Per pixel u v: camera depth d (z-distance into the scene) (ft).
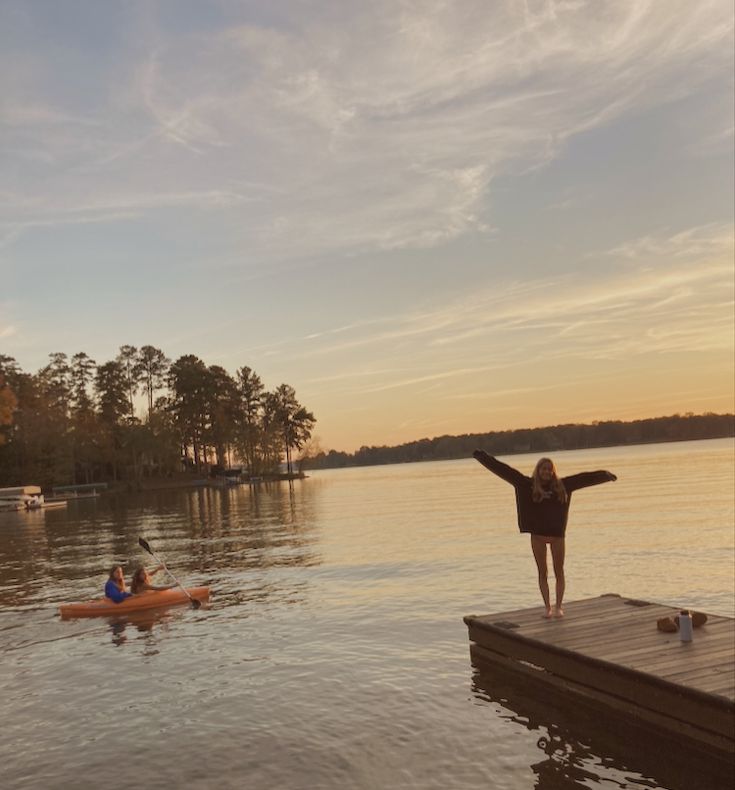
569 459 576.20
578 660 28.17
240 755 25.20
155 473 416.87
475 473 462.19
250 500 241.55
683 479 226.38
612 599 37.81
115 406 409.28
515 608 49.62
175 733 27.55
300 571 72.33
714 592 53.78
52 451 346.54
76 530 144.15
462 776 23.07
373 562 76.84
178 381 414.62
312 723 28.09
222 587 63.82
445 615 47.91
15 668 38.52
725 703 22.04
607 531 100.58
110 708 30.96
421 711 29.09
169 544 106.42
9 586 71.00
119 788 22.94
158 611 52.90
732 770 22.12
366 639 41.68
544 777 22.82
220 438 419.13
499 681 32.55
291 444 503.20
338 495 258.98
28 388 374.22
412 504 184.85
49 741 27.37
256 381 484.74
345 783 22.76
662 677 24.50
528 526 34.04
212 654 39.55
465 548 85.61
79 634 46.42
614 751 24.58
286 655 38.65
